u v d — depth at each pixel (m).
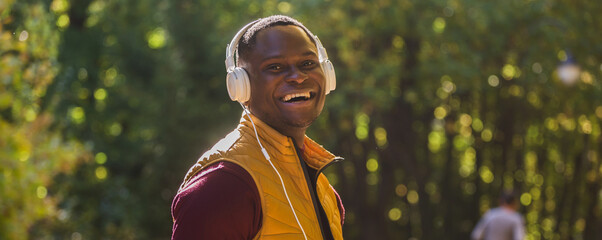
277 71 2.14
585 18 15.97
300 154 2.17
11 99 7.85
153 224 17.72
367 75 14.94
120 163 17.70
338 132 17.14
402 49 16.33
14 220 7.68
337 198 2.55
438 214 20.52
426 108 18.47
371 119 17.61
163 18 17.00
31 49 8.53
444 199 20.48
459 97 19.22
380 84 15.70
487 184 21.08
